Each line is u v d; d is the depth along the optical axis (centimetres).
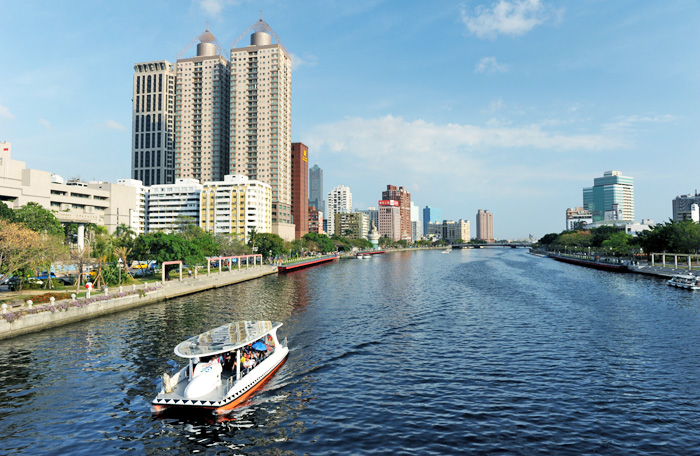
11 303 5134
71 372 3412
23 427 2519
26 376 3325
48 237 7125
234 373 3112
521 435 2372
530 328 5047
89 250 7412
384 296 7906
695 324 5162
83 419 2625
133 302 6406
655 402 2808
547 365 3609
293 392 3042
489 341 4431
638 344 4256
